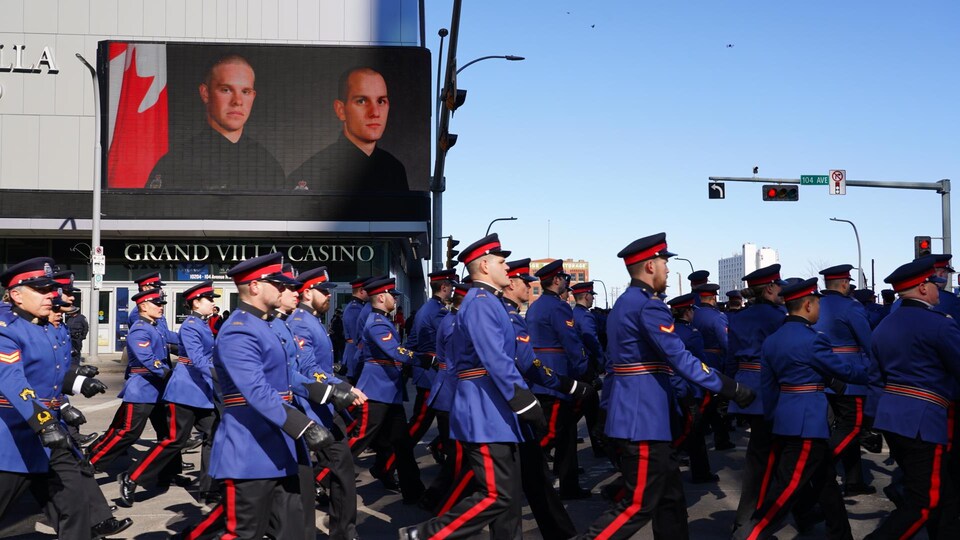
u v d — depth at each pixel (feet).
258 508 16.88
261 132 112.78
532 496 20.52
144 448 39.14
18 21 112.57
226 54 112.57
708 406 31.45
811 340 20.20
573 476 28.07
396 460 27.84
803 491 21.93
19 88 112.27
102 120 112.06
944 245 86.38
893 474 31.86
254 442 16.84
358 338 37.45
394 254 128.77
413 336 32.30
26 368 19.38
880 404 19.10
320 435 16.14
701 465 30.76
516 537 18.83
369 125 113.39
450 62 51.80
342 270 118.62
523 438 18.89
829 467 20.89
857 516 25.43
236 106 112.78
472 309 18.43
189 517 25.88
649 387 18.67
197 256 117.29
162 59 112.47
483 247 19.02
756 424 22.27
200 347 27.58
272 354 17.17
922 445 18.29
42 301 19.76
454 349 19.06
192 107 112.57
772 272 27.14
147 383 29.71
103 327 116.47
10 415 18.81
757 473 22.25
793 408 20.25
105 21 113.50
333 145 113.29
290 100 113.09
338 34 114.93
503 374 17.80
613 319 19.33
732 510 26.50
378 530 24.36
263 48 112.98
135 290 116.98
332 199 112.57
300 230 112.16
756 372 26.50
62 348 20.44
